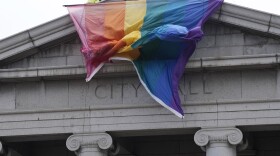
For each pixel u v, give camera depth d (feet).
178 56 127.95
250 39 129.59
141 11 128.98
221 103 128.57
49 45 134.72
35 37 133.59
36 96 135.13
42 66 134.62
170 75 127.75
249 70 129.49
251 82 129.18
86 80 130.41
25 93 135.54
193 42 126.11
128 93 132.05
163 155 146.20
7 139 135.64
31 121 133.80
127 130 130.41
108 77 133.18
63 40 134.51
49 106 134.21
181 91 130.21
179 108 126.62
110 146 130.62
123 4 129.90
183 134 133.80
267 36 128.88
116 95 132.46
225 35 130.31
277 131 142.20
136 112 130.72
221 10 128.67
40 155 149.59
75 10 131.44
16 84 136.15
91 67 130.21
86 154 130.82
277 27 126.93
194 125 128.57
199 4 127.75
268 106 127.34
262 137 142.82
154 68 128.47
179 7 127.85
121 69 131.54
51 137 135.03
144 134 132.46
